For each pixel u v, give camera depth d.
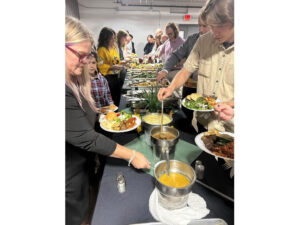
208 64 1.11
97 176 1.51
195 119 1.20
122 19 4.27
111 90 2.68
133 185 0.72
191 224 0.55
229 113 0.93
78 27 0.67
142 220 0.58
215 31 0.93
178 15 3.97
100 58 2.53
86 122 0.72
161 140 0.76
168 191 0.54
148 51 4.34
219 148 0.80
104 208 0.63
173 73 2.02
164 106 1.40
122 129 1.12
